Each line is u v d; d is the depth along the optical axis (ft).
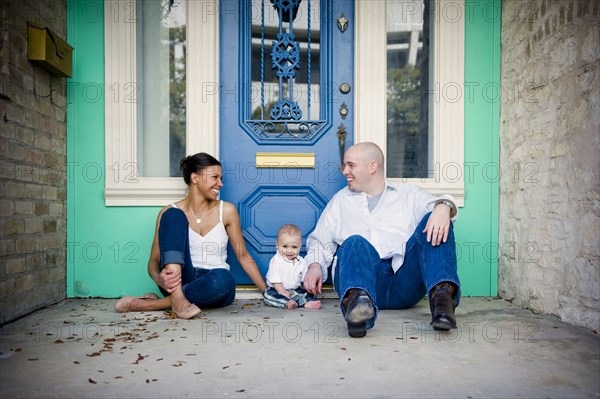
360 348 6.81
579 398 5.14
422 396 5.19
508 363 6.20
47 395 5.18
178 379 5.66
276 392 5.29
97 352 6.61
